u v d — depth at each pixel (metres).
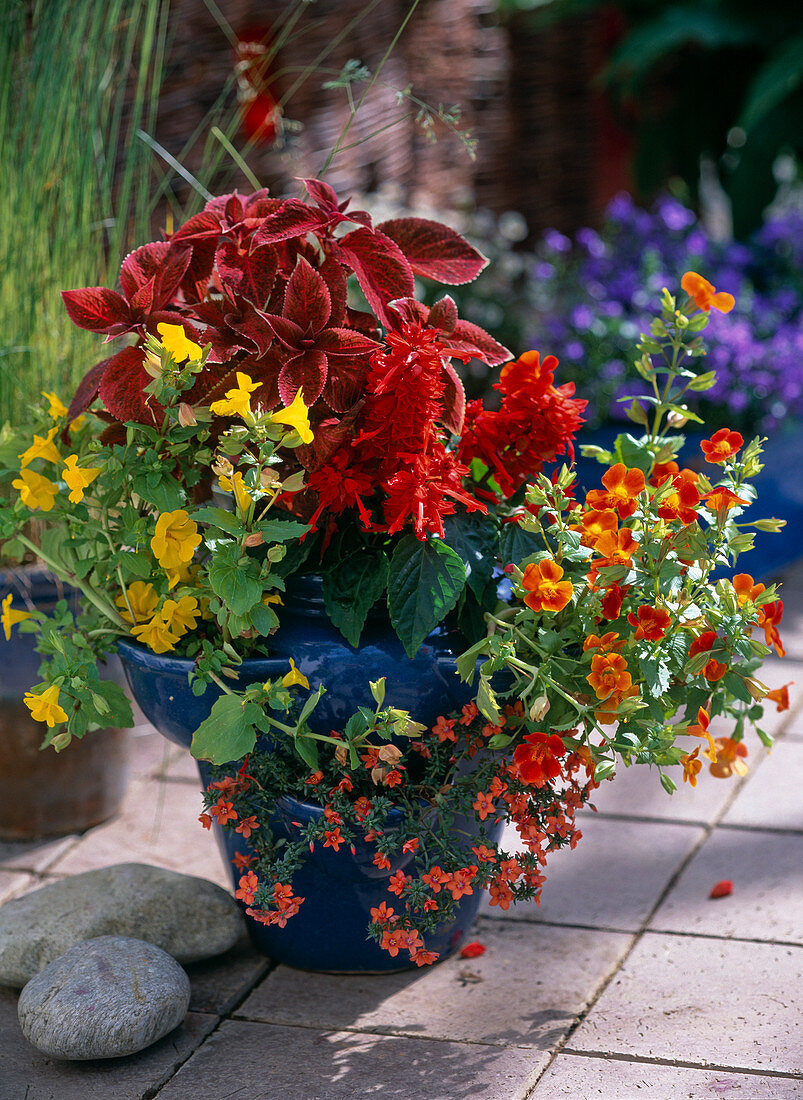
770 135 4.32
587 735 1.64
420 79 4.16
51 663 1.78
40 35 2.40
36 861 2.26
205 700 1.73
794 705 2.86
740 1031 1.71
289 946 1.89
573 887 2.13
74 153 2.45
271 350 1.62
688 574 1.67
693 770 1.65
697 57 4.77
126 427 1.70
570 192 5.14
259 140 3.32
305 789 1.68
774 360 3.62
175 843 2.32
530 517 1.62
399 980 1.89
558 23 4.82
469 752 1.70
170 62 3.19
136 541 1.69
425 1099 1.59
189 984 1.78
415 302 1.68
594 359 3.70
